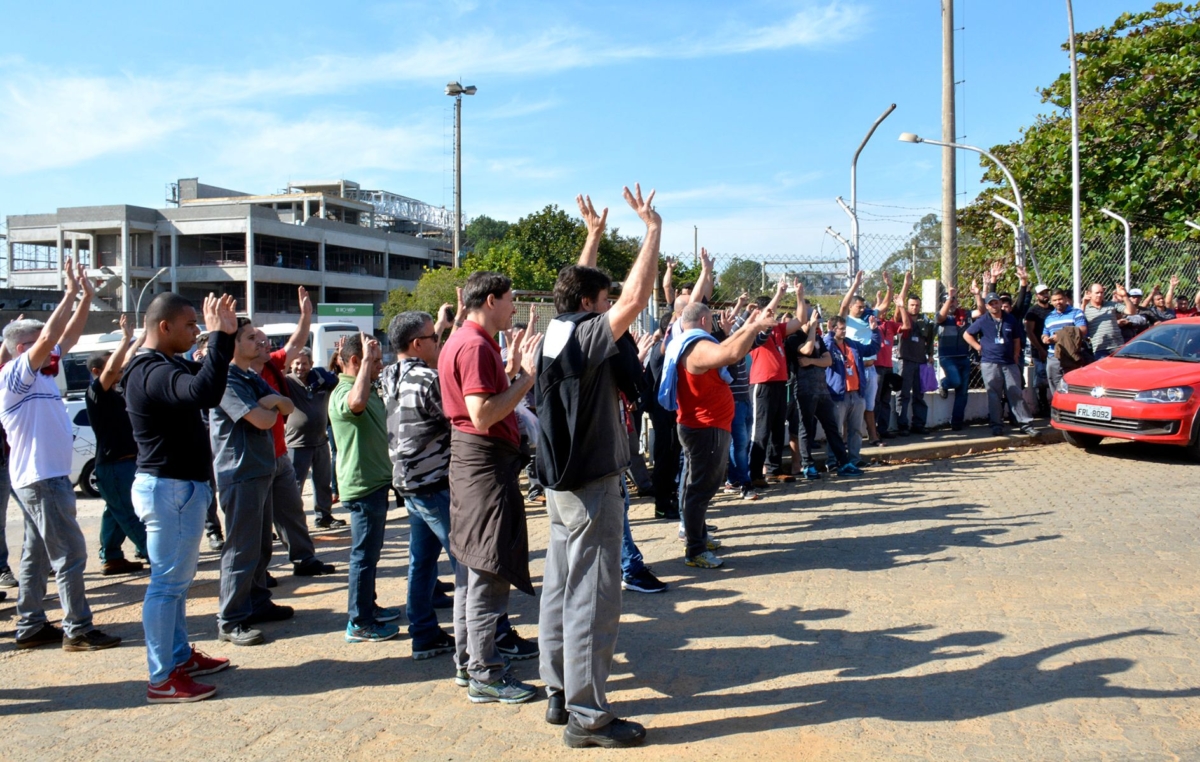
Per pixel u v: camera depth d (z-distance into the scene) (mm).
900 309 11391
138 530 6605
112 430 6398
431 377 4434
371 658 4719
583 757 3482
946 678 4109
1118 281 15281
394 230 75938
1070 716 3666
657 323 10945
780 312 9781
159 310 4398
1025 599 5215
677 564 6379
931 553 6348
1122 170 18938
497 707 4020
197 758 3564
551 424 3568
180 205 59031
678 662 4465
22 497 4910
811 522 7512
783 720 3740
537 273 48250
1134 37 20375
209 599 6016
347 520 8602
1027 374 12805
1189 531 6734
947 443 10836
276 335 19422
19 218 51719
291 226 53562
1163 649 4352
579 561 3596
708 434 6020
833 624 4926
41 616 5160
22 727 3916
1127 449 10836
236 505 4992
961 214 22031
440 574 6457
